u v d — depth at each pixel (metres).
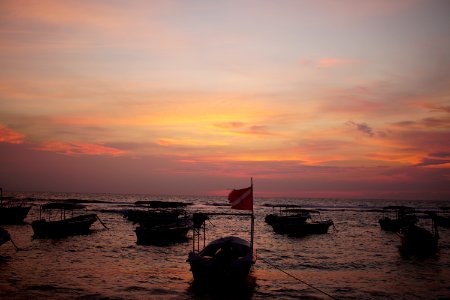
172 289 18.83
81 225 40.72
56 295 17.31
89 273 22.03
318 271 23.97
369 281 21.28
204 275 18.20
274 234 46.41
